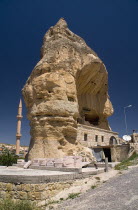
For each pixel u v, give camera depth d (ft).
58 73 94.84
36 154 84.38
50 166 60.64
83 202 34.91
